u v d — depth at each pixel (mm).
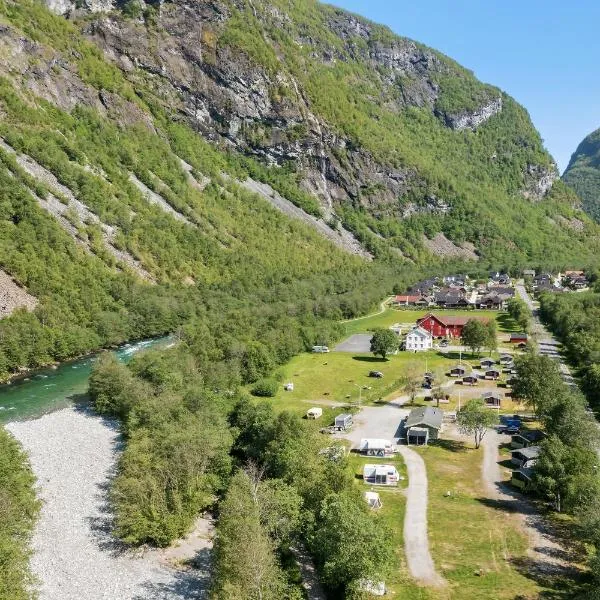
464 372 128125
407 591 51125
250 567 46938
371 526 49969
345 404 106125
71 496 70188
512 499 69000
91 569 56469
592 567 48562
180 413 79688
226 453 72938
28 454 76250
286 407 104000
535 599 49781
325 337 154875
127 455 70875
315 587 52594
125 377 99750
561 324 167000
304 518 56156
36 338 127375
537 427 92875
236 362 115750
